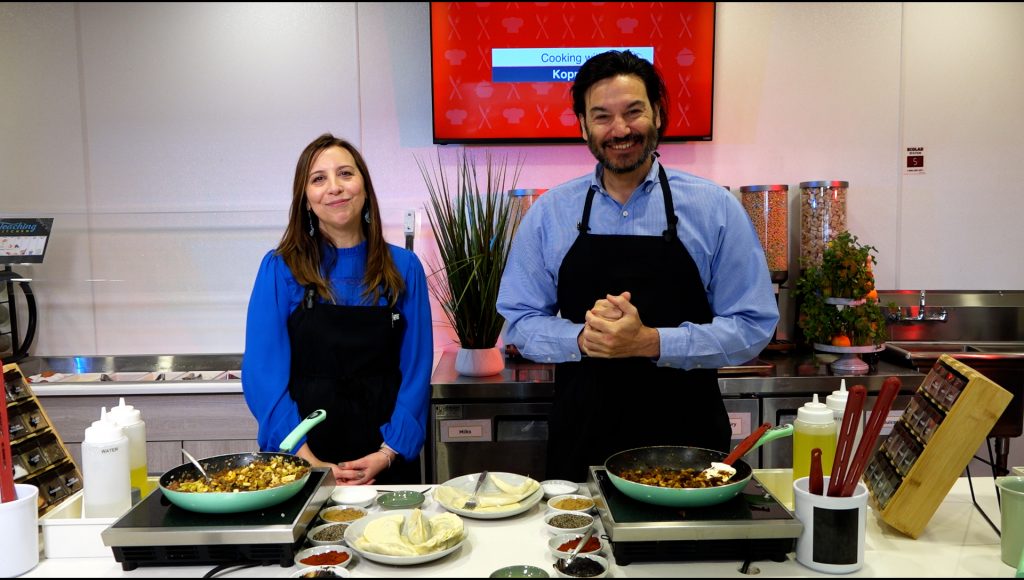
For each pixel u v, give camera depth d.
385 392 2.09
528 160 3.38
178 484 1.44
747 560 1.30
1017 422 2.75
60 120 3.34
